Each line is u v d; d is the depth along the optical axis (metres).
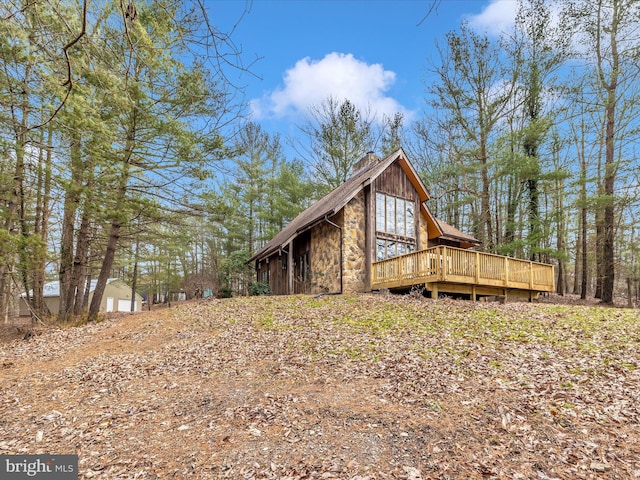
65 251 14.98
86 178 11.57
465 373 6.16
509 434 4.32
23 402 6.26
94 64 4.13
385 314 10.47
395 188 16.55
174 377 6.98
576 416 4.65
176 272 29.34
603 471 3.61
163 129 11.66
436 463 3.78
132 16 3.17
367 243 15.41
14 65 5.65
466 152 22.30
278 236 23.53
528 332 8.30
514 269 14.50
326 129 26.56
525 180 20.62
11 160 9.55
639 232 18.75
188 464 4.01
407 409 5.01
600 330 8.21
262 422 4.85
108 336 11.05
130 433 4.85
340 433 4.45
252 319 11.35
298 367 6.94
